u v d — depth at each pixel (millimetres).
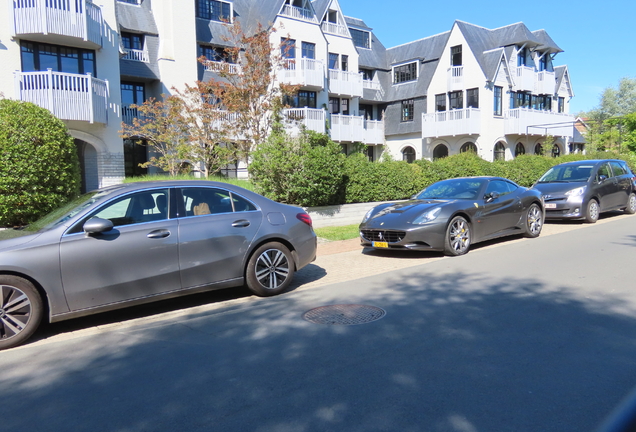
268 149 12422
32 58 16969
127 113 21953
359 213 13906
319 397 3293
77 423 3086
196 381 3645
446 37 32594
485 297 5711
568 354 3904
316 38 27984
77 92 16500
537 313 5027
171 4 22906
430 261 8266
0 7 16031
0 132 9875
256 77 17109
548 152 33094
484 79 28797
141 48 23234
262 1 28781
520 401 3141
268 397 3324
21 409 3322
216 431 2906
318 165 12203
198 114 16953
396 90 34031
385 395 3283
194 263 5695
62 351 4508
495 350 4027
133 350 4418
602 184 13125
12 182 9883
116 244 5195
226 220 6043
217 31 25938
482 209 9211
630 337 4258
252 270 6176
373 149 34906
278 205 6664
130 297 5297
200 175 19156
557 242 9680
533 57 32875
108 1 18562
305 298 6086
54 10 16094
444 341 4273
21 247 4754
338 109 30875
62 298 4895
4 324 4633
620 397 3154
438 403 3146
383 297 5922
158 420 3074
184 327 5066
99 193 5648
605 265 7270
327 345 4285
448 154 31094
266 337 4598
